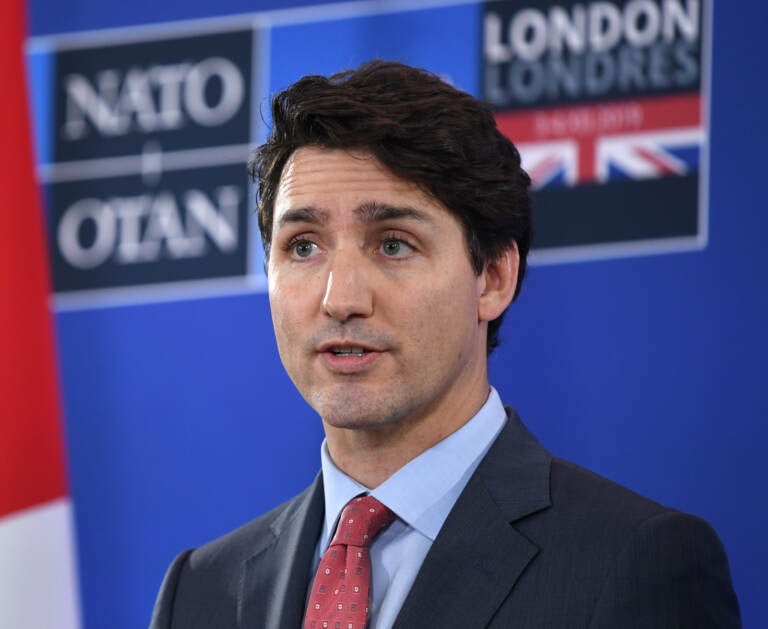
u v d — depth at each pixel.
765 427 5.01
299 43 5.74
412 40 5.59
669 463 5.10
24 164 5.88
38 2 6.05
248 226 5.68
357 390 2.87
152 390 5.71
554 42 5.40
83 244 5.83
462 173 2.95
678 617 2.76
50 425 5.77
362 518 2.98
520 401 5.27
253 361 5.62
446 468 3.01
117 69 5.91
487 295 3.10
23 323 5.81
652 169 5.23
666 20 5.28
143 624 5.61
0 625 5.66
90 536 5.70
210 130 5.77
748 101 5.17
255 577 3.16
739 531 5.00
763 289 5.07
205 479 5.61
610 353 5.20
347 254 2.88
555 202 5.31
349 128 2.91
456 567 2.88
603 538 2.85
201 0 5.87
